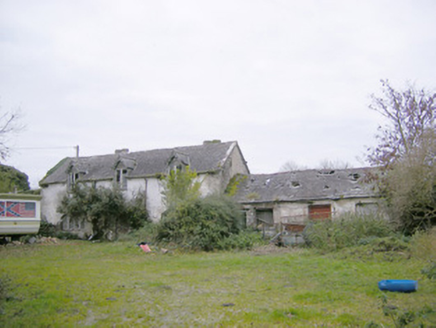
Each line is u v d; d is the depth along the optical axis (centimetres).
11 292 888
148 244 2031
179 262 1507
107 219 2811
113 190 2834
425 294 819
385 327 607
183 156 2903
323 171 2916
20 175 3722
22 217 2252
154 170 2927
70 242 2597
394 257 1329
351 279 1012
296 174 2933
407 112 2430
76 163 3222
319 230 1748
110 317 719
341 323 645
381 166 2283
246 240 2020
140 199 2848
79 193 2862
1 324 662
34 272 1216
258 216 2712
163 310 766
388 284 859
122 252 1852
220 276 1155
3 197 2183
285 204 2606
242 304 794
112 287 977
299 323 652
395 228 1817
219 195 2311
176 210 2081
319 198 2531
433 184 1702
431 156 1702
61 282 1033
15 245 2267
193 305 799
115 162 3023
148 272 1252
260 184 2897
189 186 2323
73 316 721
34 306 779
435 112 2378
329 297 827
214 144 3120
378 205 2022
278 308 752
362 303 772
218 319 698
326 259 1409
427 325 597
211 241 1975
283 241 1975
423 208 1733
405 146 2309
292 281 1034
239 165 3170
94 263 1493
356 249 1514
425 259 1248
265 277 1112
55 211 3234
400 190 1742
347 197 2469
